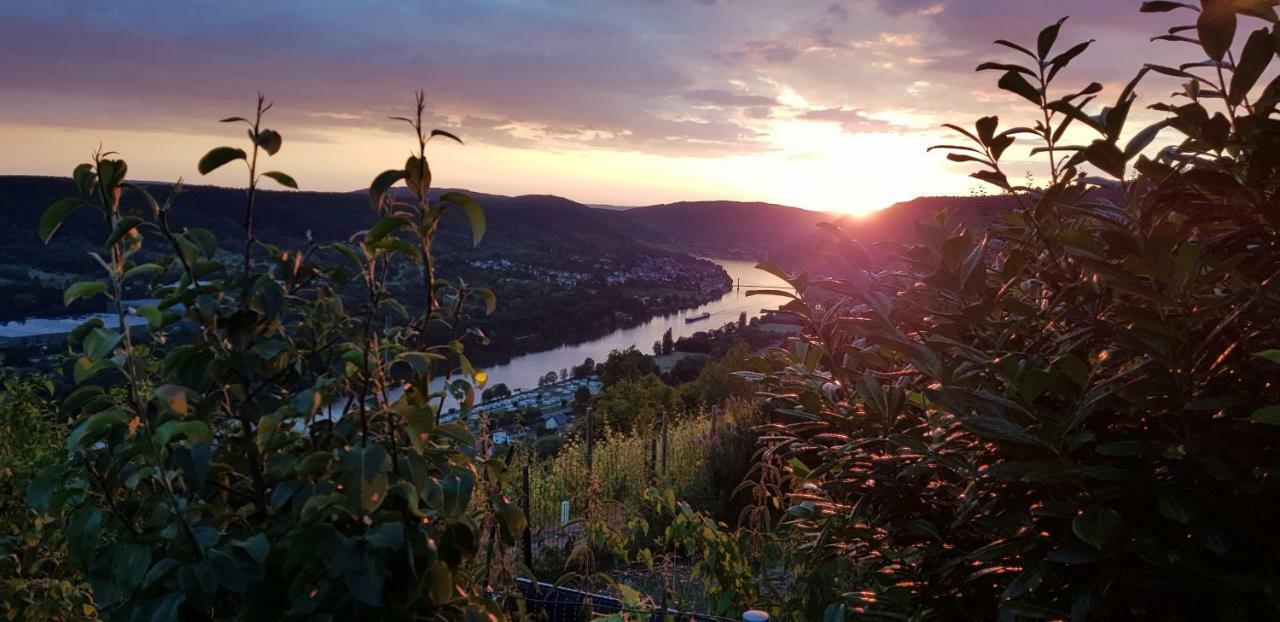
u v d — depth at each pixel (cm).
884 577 210
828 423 216
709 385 2253
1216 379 147
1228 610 131
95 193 162
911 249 216
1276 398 134
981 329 192
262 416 177
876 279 217
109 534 181
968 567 188
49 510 166
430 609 169
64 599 277
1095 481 155
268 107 171
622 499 890
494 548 236
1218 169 159
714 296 12788
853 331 201
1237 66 147
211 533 157
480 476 216
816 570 271
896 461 191
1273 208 148
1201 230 175
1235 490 130
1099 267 143
